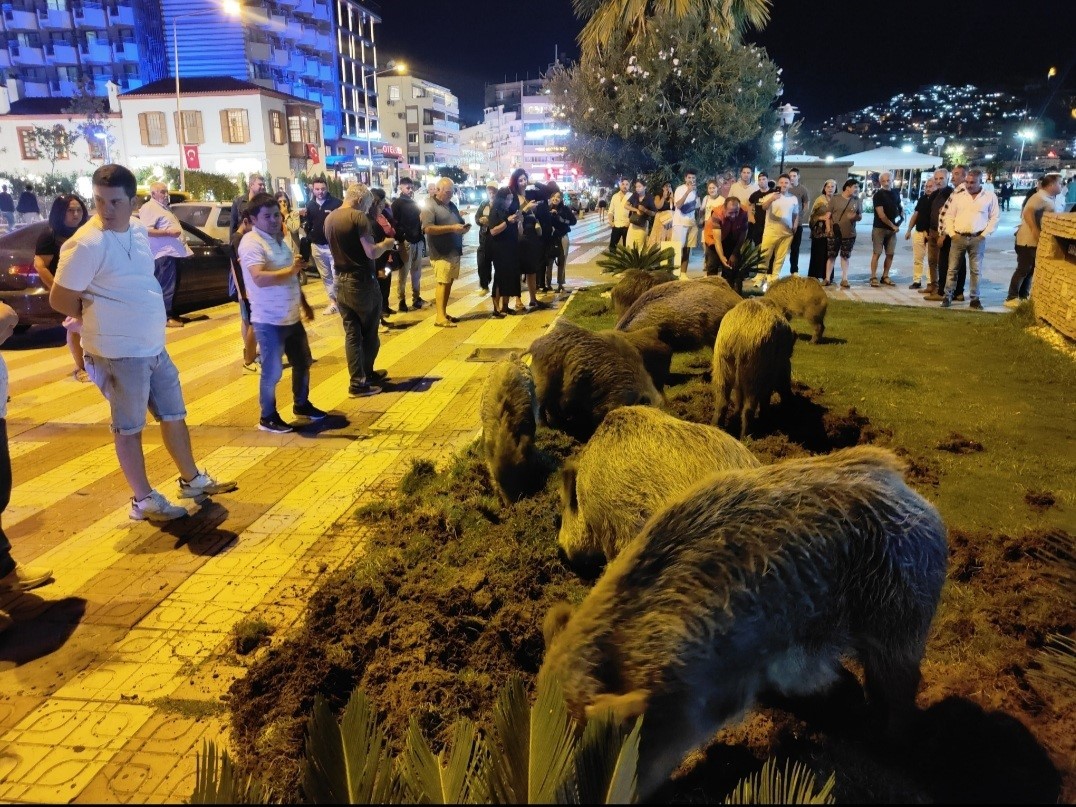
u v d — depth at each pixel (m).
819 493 2.34
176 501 5.15
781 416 6.21
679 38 20.47
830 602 2.29
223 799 1.78
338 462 5.82
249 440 6.34
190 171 37.59
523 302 12.86
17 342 10.27
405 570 4.00
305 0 66.44
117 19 57.56
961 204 11.54
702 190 21.39
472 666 3.19
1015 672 2.96
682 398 6.88
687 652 2.06
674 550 2.20
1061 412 6.39
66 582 4.09
